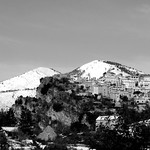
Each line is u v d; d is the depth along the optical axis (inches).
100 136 3740.2
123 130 3587.6
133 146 3538.4
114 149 3585.1
